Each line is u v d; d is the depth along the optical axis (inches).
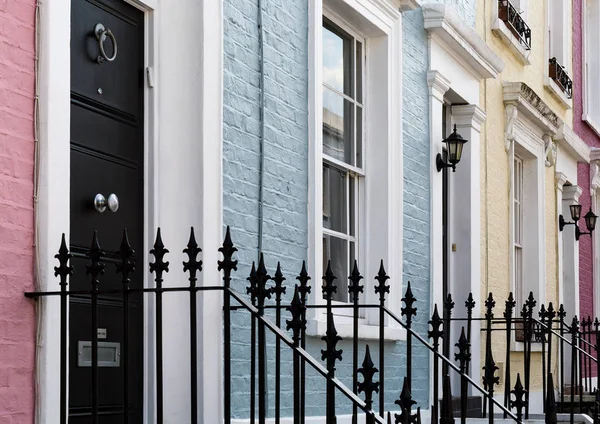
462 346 257.3
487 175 431.2
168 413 220.1
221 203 232.7
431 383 348.2
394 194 325.1
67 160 189.2
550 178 543.8
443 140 365.1
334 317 288.2
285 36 268.1
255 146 251.8
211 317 226.8
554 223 551.2
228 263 182.2
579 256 622.5
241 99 246.4
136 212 218.5
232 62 243.4
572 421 339.9
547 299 530.6
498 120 449.4
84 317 199.0
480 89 426.0
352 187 318.0
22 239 179.3
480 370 408.2
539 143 514.6
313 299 271.9
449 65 380.2
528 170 512.7
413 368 338.6
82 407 197.2
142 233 219.9
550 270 539.8
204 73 228.7
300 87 275.0
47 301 181.6
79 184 200.4
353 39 320.5
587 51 686.5
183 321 222.4
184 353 221.9
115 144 212.8
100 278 205.3
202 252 225.0
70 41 200.4
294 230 268.2
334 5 297.7
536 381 496.7
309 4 280.7
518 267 509.4
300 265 270.7
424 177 354.9
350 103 317.4
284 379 257.6
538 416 366.0
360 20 311.3
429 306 352.8
